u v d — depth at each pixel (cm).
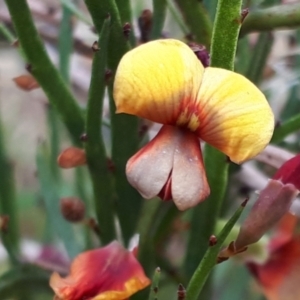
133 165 5
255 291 9
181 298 5
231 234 6
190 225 6
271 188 5
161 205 6
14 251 7
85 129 5
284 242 7
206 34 6
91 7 5
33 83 6
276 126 6
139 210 6
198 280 5
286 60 8
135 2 9
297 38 8
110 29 5
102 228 6
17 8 5
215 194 6
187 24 6
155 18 6
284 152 7
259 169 8
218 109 5
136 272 5
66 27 7
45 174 7
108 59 5
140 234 6
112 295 5
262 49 6
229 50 5
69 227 7
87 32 9
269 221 5
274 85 8
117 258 5
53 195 7
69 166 6
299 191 5
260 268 6
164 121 5
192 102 5
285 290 6
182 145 5
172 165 5
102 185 6
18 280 6
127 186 6
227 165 6
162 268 6
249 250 6
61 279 5
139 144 6
